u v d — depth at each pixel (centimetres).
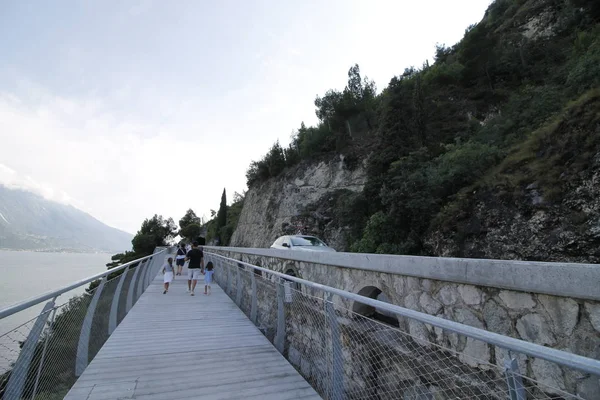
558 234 746
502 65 2169
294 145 3375
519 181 923
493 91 2033
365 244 1324
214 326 661
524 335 288
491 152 1193
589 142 777
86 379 391
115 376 402
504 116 1599
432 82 2394
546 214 798
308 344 433
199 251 1113
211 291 1171
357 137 2667
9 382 254
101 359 464
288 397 353
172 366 441
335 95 3050
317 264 693
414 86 2133
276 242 1352
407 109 1878
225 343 548
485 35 2441
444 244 1045
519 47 2261
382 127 1831
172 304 902
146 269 1230
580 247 690
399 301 447
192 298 1009
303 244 1202
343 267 592
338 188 2439
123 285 732
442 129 1906
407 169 1423
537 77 1914
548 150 911
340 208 2042
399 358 377
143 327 649
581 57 1380
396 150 1681
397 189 1312
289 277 489
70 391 358
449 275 359
